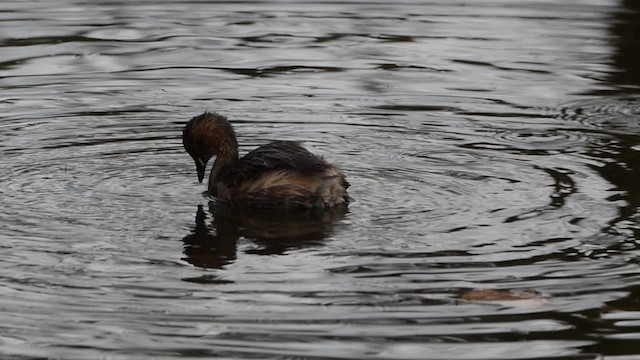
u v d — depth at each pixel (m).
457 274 10.87
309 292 10.50
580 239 11.76
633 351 9.44
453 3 23.67
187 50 19.95
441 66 19.03
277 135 15.64
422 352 9.41
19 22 21.78
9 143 15.09
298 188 12.91
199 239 11.89
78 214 12.55
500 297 10.38
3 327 9.80
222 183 13.36
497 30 21.39
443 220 12.37
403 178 13.84
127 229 12.16
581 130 15.84
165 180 13.93
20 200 12.94
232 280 10.77
